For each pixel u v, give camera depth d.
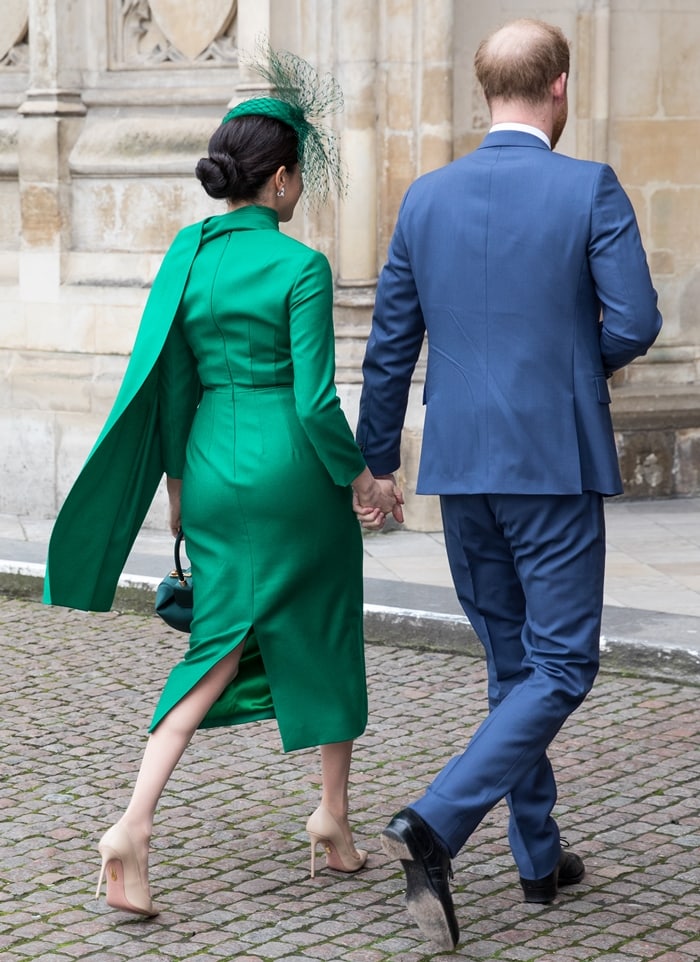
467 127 9.56
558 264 3.87
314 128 4.31
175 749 4.18
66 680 6.68
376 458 4.21
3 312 10.30
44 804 5.14
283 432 4.16
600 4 9.84
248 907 4.28
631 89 10.10
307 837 4.81
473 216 3.93
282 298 4.07
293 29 9.23
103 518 4.38
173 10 9.69
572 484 3.89
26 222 10.15
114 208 9.97
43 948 4.01
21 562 8.46
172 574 4.46
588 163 3.90
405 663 6.93
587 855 4.64
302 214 9.45
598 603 4.00
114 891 4.12
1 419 10.27
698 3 10.16
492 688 4.21
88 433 9.93
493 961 3.91
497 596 4.16
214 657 4.18
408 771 5.45
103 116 10.05
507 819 4.95
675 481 10.38
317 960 3.93
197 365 4.33
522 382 3.91
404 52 9.17
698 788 5.23
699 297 10.43
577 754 5.60
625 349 3.87
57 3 9.89
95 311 9.93
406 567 8.34
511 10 9.67
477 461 3.96
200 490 4.22
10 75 10.34
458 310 3.96
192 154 9.65
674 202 10.30
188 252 4.25
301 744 4.26
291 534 4.18
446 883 3.75
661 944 4.00
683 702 6.27
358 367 9.43
